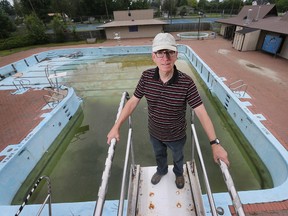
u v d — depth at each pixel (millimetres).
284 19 15016
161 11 53125
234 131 7684
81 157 7207
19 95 10617
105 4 43219
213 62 13961
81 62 19234
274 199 4066
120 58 20047
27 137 6613
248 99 8211
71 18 46125
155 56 1590
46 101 8898
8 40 24969
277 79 10391
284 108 7457
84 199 5605
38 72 16625
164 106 1771
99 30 27719
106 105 10688
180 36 25047
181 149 2111
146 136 7785
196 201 2092
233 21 22703
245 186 5566
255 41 16531
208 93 11086
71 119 9117
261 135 6133
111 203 4086
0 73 14984
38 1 40844
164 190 2344
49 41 27297
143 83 1808
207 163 6332
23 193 5727
